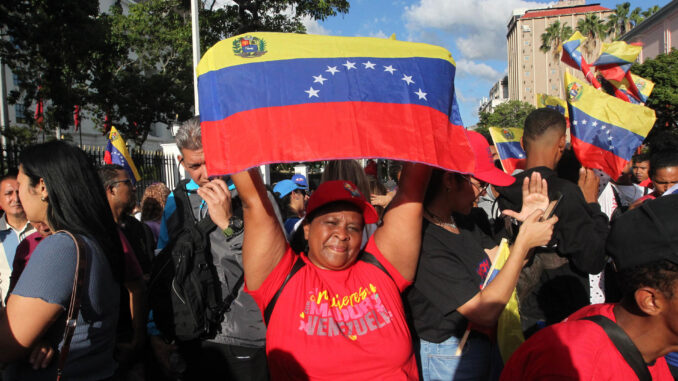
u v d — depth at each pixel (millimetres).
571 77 3107
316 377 1745
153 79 22547
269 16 19266
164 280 2346
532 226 1833
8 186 3160
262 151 1458
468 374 2055
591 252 2152
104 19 19406
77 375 1818
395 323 1832
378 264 1938
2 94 16359
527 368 1372
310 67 1572
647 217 1248
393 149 1497
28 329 1663
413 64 1666
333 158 1449
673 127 20344
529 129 2572
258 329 2418
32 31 13688
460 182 2145
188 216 2900
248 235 1829
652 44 30078
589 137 2977
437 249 2031
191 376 2455
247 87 1533
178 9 20016
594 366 1267
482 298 1873
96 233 1944
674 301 1196
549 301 2424
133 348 2463
